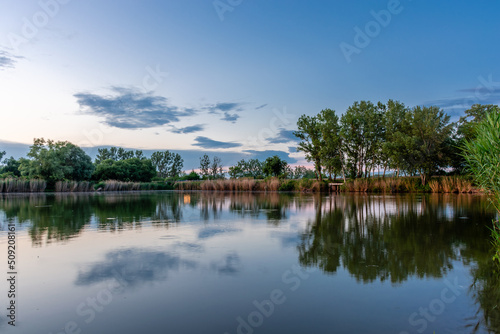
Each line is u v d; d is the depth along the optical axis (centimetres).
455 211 1265
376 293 382
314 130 3712
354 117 3562
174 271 463
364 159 3678
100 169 4488
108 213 1191
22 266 485
